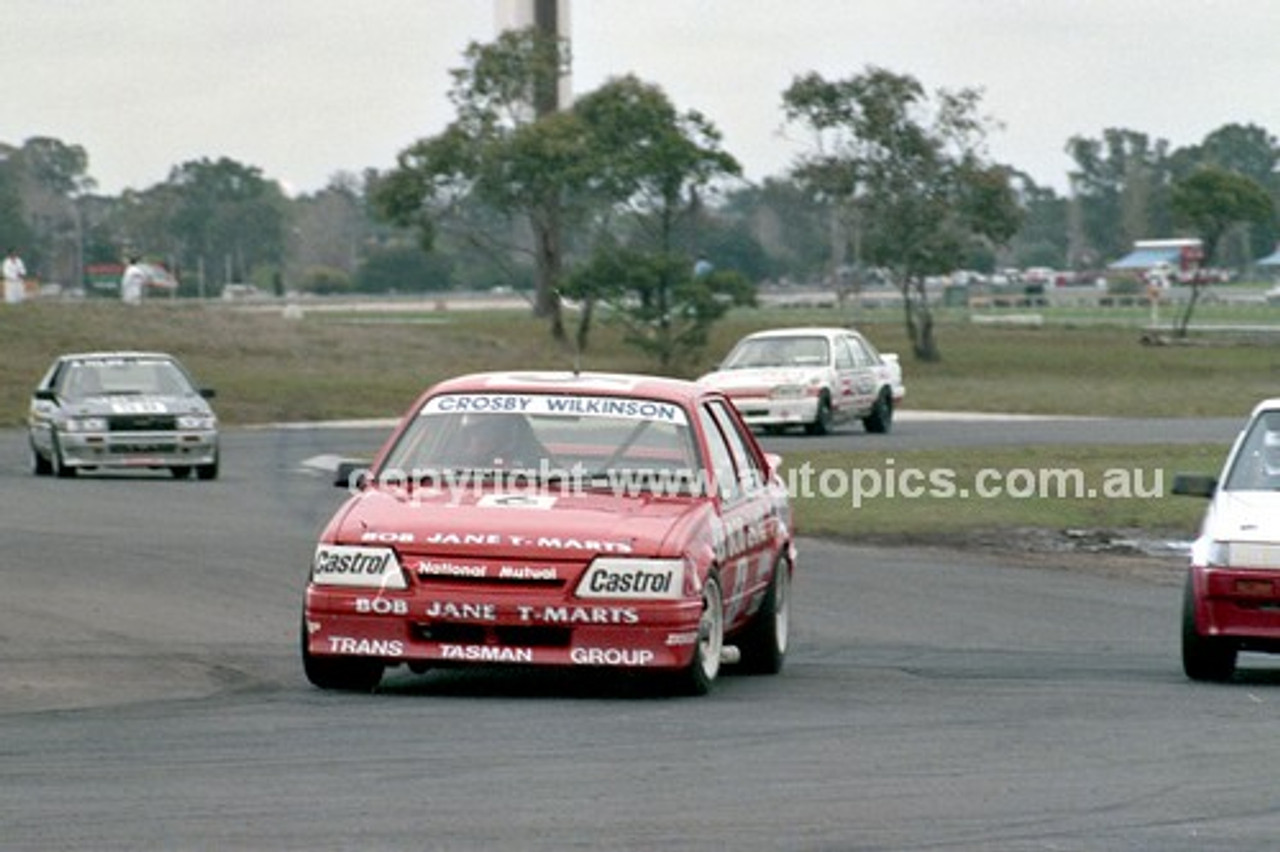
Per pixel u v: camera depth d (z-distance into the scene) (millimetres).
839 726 24516
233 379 117438
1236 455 32688
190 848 17266
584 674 29312
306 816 18625
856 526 54156
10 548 44750
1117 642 35750
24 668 29297
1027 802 19750
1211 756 22609
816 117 156125
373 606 26047
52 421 65125
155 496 58812
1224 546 30125
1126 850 17688
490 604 25828
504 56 149375
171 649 31703
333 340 140625
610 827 18281
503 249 176750
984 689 28625
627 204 143750
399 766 21266
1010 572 45812
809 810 19188
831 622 37469
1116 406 114000
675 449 28281
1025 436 85375
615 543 26000
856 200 156750
